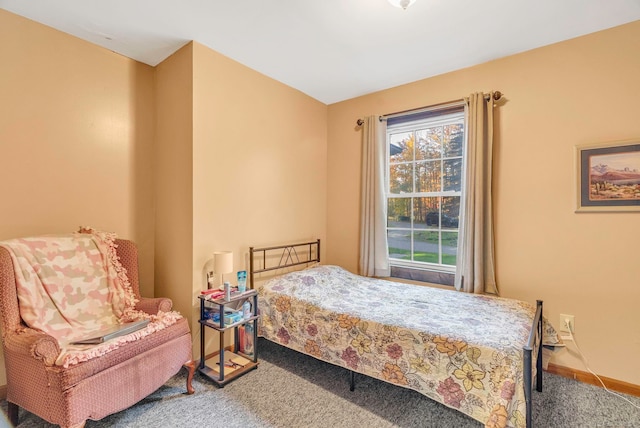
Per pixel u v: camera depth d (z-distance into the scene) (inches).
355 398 77.1
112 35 88.0
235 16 79.0
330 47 94.4
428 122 117.0
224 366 90.3
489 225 98.0
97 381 59.4
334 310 83.6
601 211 83.9
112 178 97.2
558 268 90.2
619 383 81.0
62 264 76.6
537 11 75.8
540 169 92.7
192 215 91.5
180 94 95.0
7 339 62.6
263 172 114.0
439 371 64.4
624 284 81.2
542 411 72.1
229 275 102.2
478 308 84.0
